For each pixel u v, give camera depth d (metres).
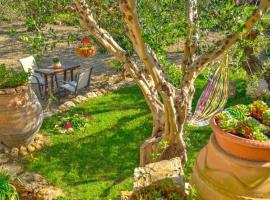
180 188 4.10
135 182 4.32
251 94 9.66
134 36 4.91
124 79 11.95
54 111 10.04
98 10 6.83
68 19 6.98
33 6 6.71
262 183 3.68
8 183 5.76
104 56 14.30
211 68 7.19
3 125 8.02
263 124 4.16
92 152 8.17
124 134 8.84
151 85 6.72
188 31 5.88
